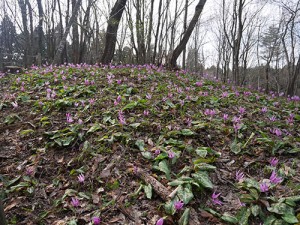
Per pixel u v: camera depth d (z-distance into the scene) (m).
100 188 2.98
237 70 14.62
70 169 3.49
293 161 3.31
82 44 16.09
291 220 2.24
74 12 11.46
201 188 2.72
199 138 3.91
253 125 4.50
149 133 4.11
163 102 5.41
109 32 12.23
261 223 2.38
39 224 2.61
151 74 8.41
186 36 12.02
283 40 16.64
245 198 2.58
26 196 3.01
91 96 5.90
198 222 2.37
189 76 9.55
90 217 2.58
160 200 2.69
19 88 6.96
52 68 9.50
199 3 11.84
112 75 7.52
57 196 3.03
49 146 3.99
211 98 5.90
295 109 6.27
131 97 5.75
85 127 4.36
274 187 2.74
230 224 2.37
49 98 5.63
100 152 3.66
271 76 32.25
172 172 3.08
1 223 2.02
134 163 3.34
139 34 13.06
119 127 4.23
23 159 3.81
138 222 2.46
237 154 3.57
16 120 4.99
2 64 18.34
